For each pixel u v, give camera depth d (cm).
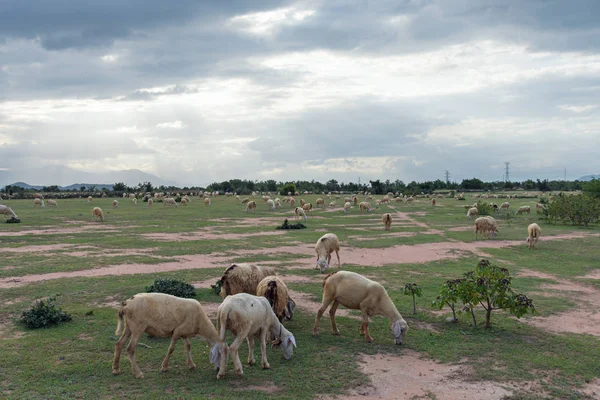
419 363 955
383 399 788
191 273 1888
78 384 807
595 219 4553
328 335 1130
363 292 1094
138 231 3488
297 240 3055
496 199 9581
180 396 768
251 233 3469
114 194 11256
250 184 14212
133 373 850
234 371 888
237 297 887
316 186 15275
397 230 3816
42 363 902
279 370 897
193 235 3294
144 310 835
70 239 2920
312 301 1466
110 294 1497
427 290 1656
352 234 3481
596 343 1087
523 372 908
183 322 863
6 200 8431
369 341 1088
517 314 1145
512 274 1997
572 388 841
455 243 3028
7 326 1159
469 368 927
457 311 1375
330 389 818
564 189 14300
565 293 1636
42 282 1673
